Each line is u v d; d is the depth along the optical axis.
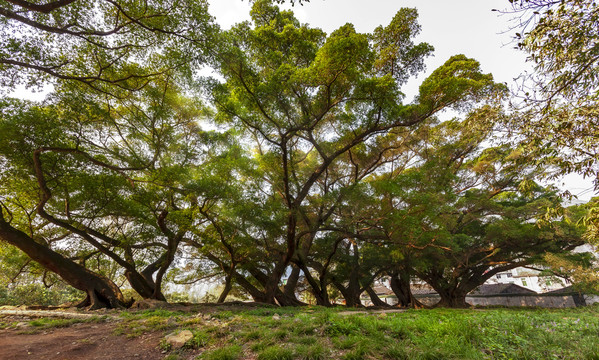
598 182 4.36
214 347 5.22
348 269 23.44
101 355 5.29
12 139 10.25
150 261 17.12
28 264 15.28
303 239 21.88
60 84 11.13
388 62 20.48
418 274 24.38
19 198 12.66
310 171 21.56
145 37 11.08
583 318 8.02
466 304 24.50
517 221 20.33
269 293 17.02
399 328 5.57
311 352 4.42
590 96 4.29
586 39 4.04
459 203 19.47
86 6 9.72
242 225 14.40
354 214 17.17
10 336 6.59
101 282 12.66
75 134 11.66
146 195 13.18
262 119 15.67
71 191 12.41
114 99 13.71
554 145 4.48
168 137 14.68
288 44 19.25
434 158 20.16
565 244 21.23
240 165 14.70
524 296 30.95
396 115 16.53
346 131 18.73
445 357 4.14
